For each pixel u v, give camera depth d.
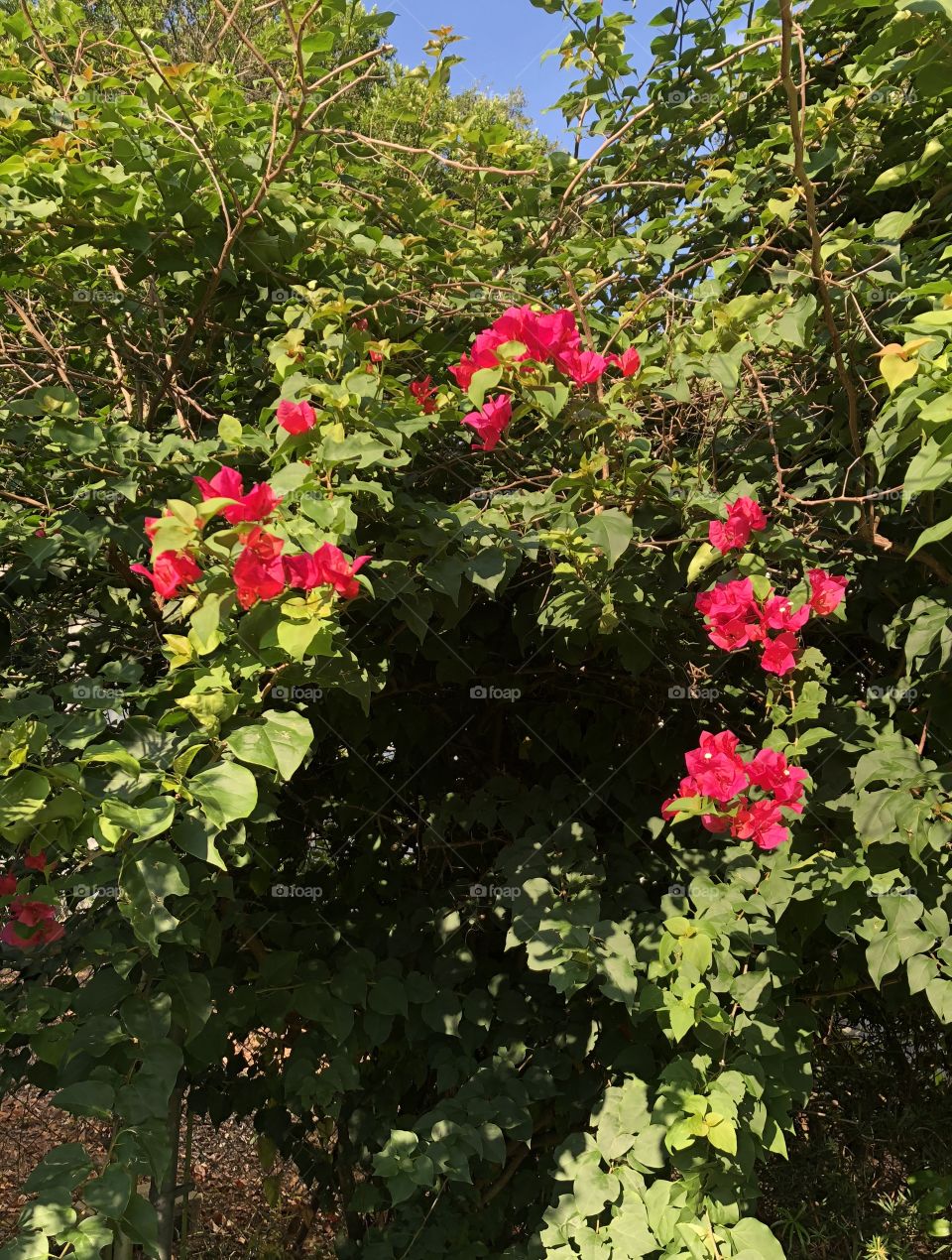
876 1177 2.78
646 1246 1.70
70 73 2.45
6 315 2.49
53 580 2.34
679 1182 1.74
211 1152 3.31
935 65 1.16
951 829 1.67
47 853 1.59
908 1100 2.81
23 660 2.48
